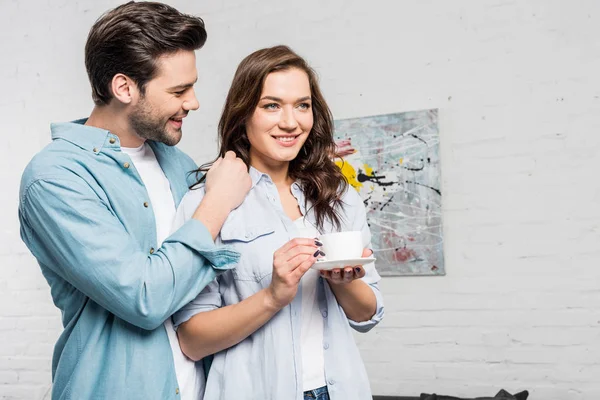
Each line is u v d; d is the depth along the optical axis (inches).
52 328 138.4
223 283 52.1
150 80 50.1
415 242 113.6
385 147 116.0
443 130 113.7
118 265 45.9
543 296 107.3
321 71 121.4
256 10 126.8
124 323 50.4
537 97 108.7
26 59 142.9
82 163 49.7
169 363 51.2
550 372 106.4
